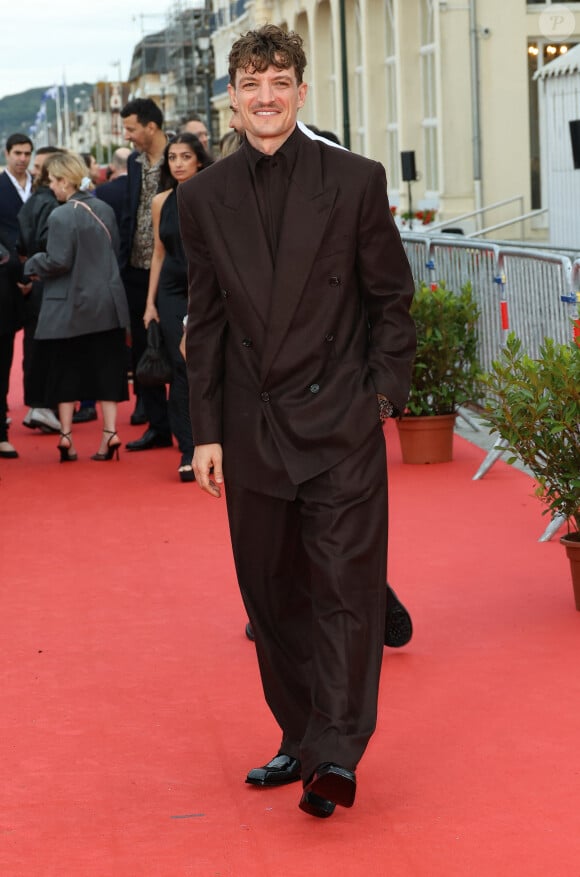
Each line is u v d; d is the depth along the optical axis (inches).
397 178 1086.4
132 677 230.8
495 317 431.2
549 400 246.4
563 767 183.0
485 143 881.5
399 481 377.1
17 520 361.4
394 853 159.6
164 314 399.2
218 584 287.7
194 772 189.2
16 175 500.7
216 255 164.9
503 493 354.9
